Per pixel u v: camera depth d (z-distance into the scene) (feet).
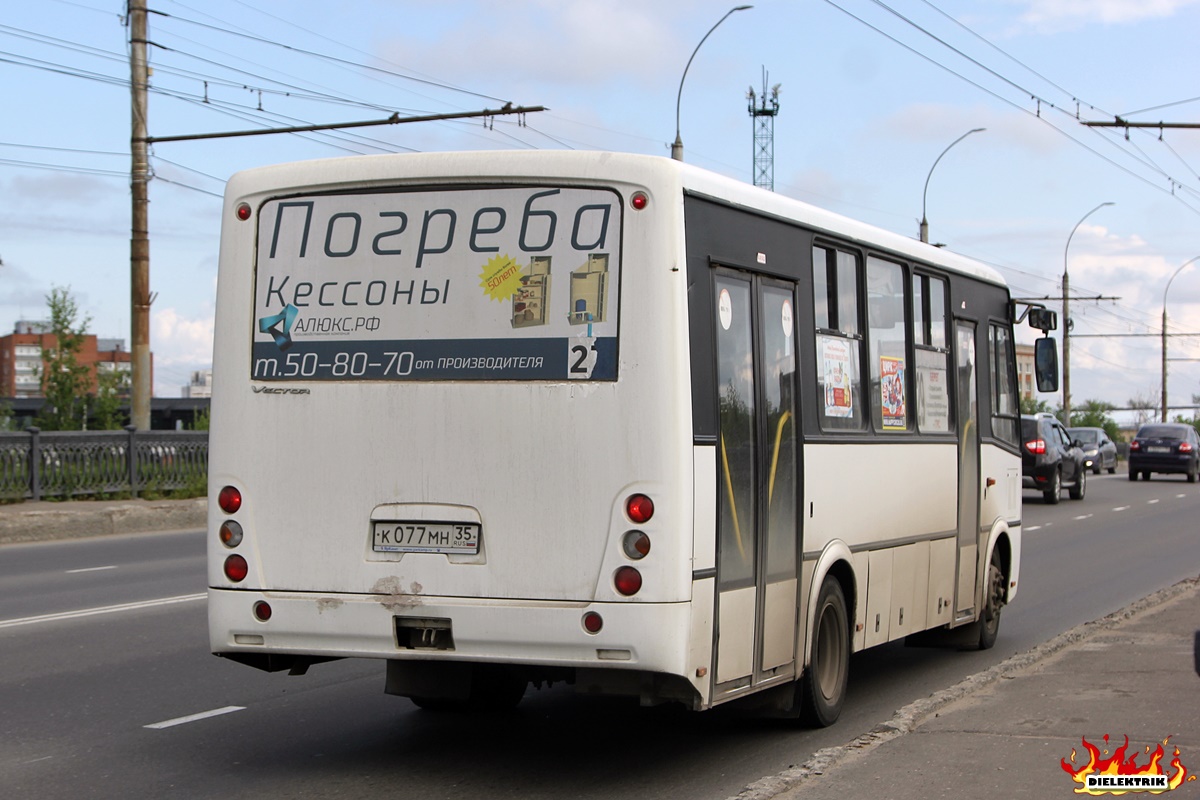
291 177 22.81
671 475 20.72
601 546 20.85
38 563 55.93
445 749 24.77
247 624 22.53
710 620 21.67
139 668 32.53
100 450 74.69
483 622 21.27
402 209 22.24
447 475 21.62
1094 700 26.11
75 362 90.68
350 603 21.95
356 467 22.11
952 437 33.83
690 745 25.27
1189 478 144.97
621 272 21.08
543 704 29.07
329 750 24.71
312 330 22.56
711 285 22.25
